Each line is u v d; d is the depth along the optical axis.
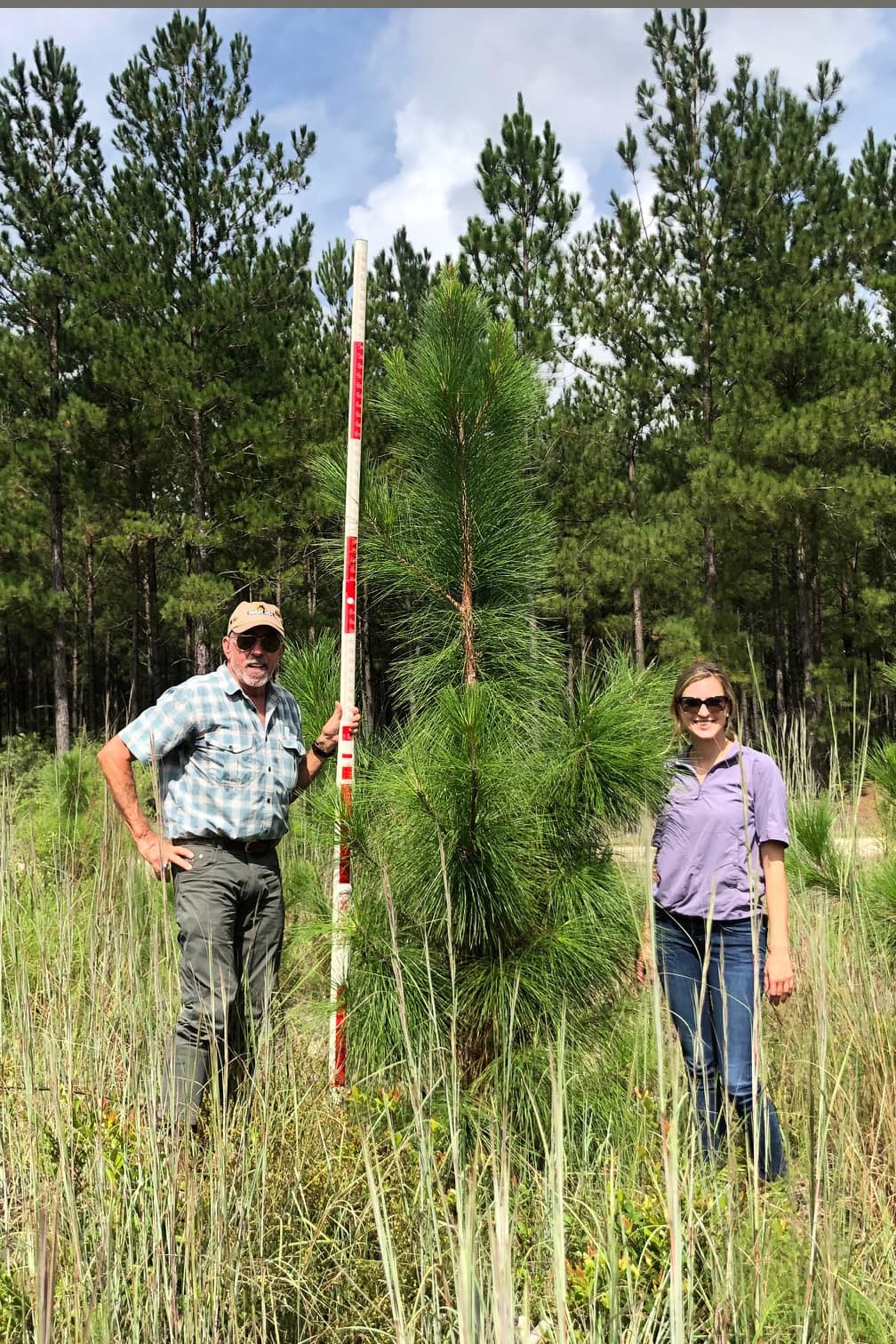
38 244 16.64
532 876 2.80
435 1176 1.96
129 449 16.09
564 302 15.70
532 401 3.08
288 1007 3.15
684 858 2.80
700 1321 1.79
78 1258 1.70
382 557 3.11
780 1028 2.94
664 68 15.45
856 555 16.47
